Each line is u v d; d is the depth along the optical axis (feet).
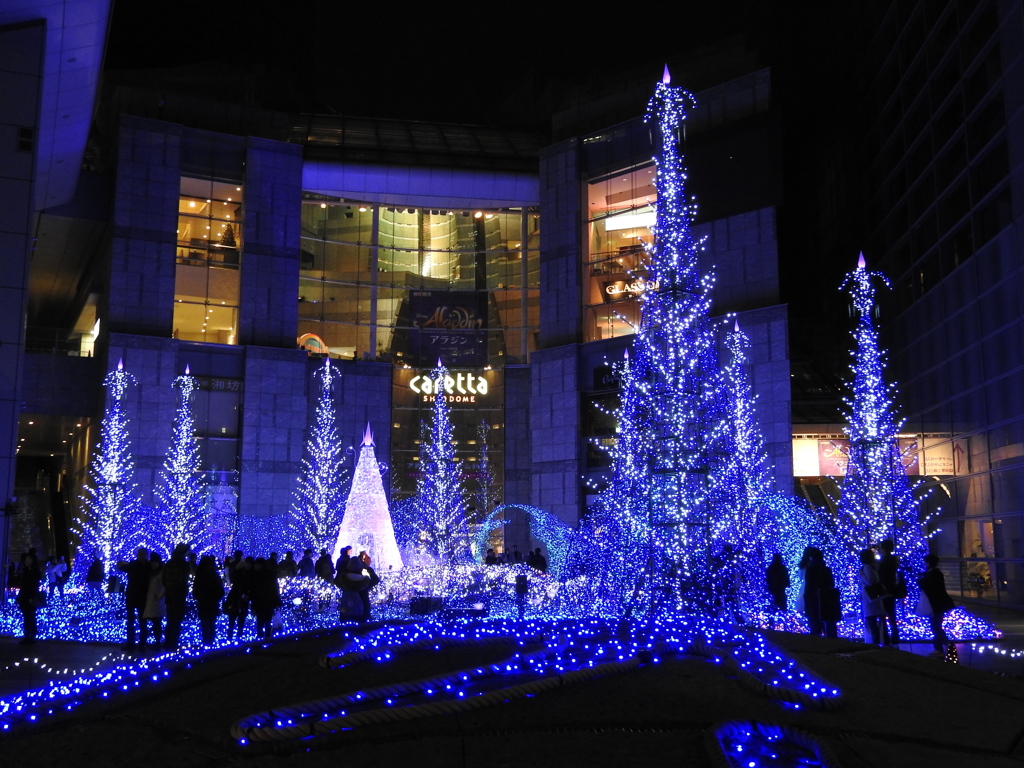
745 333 127.34
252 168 153.07
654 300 57.11
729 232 132.46
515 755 15.34
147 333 142.41
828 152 162.20
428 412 165.58
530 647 23.73
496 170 163.43
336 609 78.95
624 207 149.07
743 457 92.32
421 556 131.44
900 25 124.57
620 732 16.52
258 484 145.89
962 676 22.02
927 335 115.24
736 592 53.67
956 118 105.81
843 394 154.10
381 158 161.17
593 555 101.40
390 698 18.86
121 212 143.02
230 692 20.35
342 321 164.04
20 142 84.64
